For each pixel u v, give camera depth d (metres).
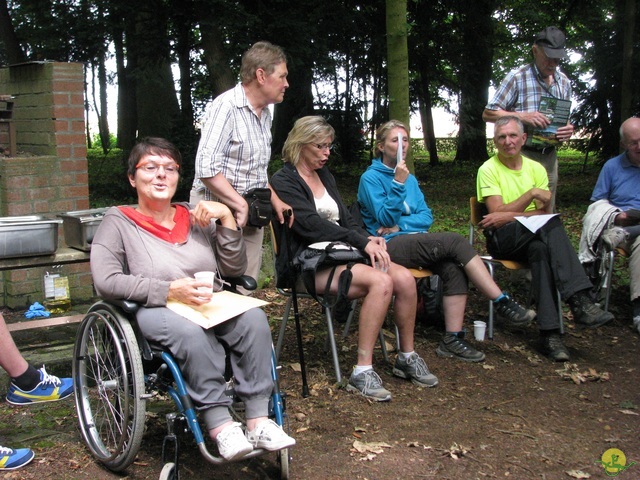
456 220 9.90
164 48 10.62
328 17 12.30
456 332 4.41
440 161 21.53
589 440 3.33
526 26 18.52
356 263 3.85
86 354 3.18
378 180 4.48
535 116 5.30
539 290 4.48
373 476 2.96
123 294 2.86
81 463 3.04
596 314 4.38
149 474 2.96
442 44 15.95
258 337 2.89
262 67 3.61
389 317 5.18
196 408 2.79
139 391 2.76
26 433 3.33
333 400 3.75
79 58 10.91
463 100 16.75
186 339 2.76
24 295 5.00
